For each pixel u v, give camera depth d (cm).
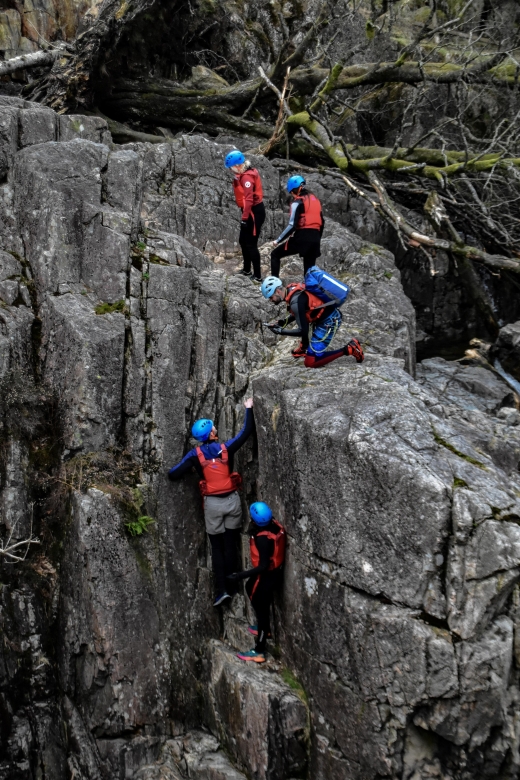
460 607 505
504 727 515
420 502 512
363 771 558
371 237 1113
